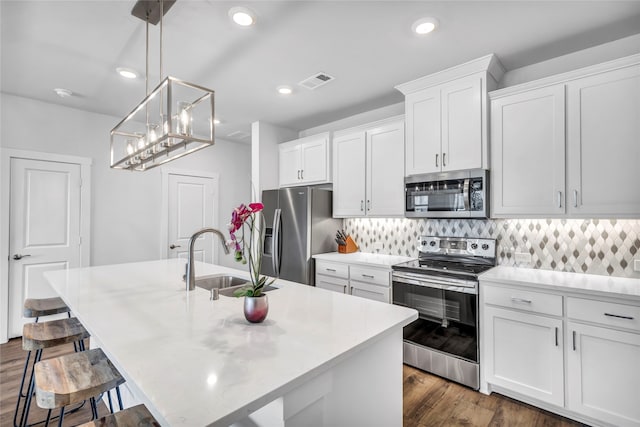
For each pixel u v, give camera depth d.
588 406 1.90
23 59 2.55
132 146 2.33
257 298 1.35
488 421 2.03
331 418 1.18
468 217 2.59
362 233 3.80
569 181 2.18
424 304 2.61
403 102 3.45
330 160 3.77
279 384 0.88
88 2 1.87
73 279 2.26
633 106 1.97
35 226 3.45
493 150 2.50
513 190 2.41
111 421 1.10
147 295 1.84
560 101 2.21
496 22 2.04
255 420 1.03
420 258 3.22
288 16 2.00
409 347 2.70
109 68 2.71
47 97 3.36
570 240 2.44
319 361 1.02
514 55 2.45
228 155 5.25
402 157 3.11
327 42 2.29
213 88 3.08
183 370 0.96
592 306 1.89
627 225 2.22
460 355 2.41
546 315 2.05
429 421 2.03
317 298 1.78
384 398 1.45
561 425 1.98
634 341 1.76
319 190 3.65
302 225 3.58
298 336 1.23
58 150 3.59
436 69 2.69
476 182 2.53
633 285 1.98
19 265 3.36
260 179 4.15
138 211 4.23
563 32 2.15
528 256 2.62
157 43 2.31
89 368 1.36
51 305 2.26
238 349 1.11
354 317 1.46
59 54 2.48
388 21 2.04
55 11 1.95
